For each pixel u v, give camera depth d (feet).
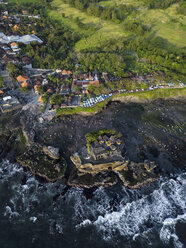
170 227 230.07
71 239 219.00
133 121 387.14
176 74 492.54
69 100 411.34
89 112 399.85
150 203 254.88
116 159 291.38
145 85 451.53
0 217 237.25
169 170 297.12
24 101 410.31
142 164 301.02
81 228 228.63
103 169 289.33
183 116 402.72
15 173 288.51
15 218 236.63
